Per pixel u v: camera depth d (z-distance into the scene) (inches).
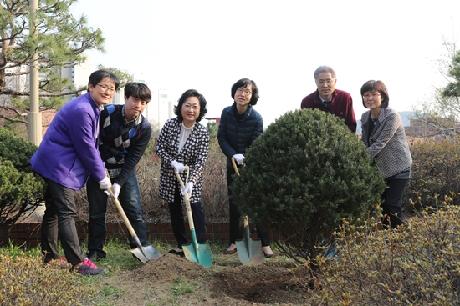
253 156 178.2
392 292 109.2
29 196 208.8
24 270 125.6
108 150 211.3
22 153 221.8
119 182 209.9
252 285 189.2
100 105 194.2
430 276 110.2
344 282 121.1
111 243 253.0
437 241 115.3
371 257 118.4
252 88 226.5
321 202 164.1
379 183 175.0
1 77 365.4
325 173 165.6
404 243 119.0
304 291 178.1
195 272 192.9
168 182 226.7
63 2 362.9
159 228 264.8
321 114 181.5
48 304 117.8
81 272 190.9
